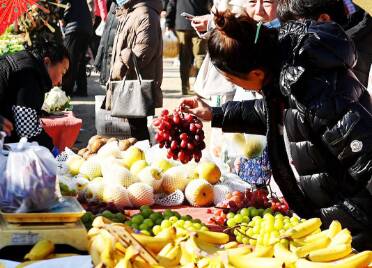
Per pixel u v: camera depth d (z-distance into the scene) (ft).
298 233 10.44
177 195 15.72
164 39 48.52
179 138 13.20
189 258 9.78
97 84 56.44
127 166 15.96
